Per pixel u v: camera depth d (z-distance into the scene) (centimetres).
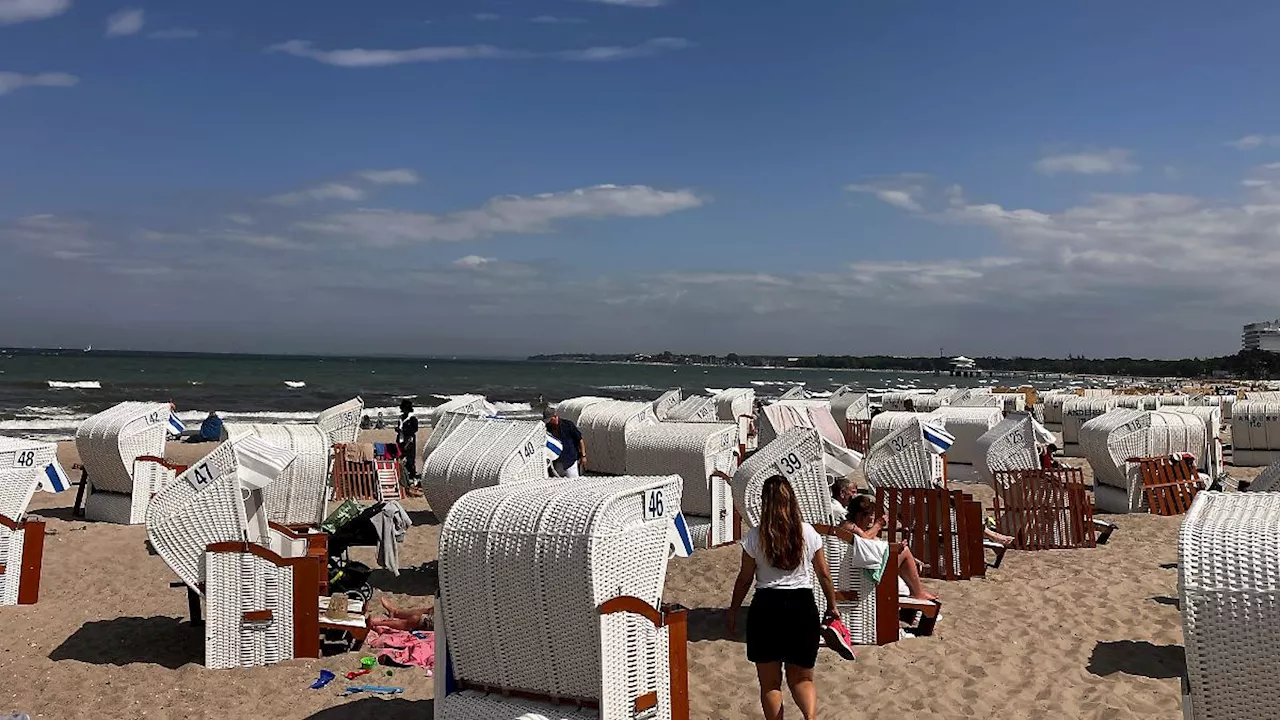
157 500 704
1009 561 1056
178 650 737
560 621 475
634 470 1135
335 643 725
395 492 1653
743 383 11975
